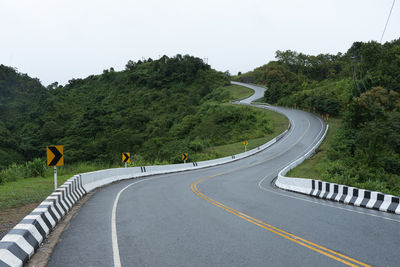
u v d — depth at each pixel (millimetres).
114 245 5570
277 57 164625
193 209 9289
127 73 164000
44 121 99625
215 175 24500
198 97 121812
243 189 15227
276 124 65938
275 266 4477
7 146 74625
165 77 146250
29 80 150250
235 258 4836
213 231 6578
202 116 79938
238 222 7480
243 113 73250
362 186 17641
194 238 6016
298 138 51250
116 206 9906
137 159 36625
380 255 4996
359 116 38938
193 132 69250
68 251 5234
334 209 9531
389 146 28312
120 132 80062
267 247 5422
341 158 28875
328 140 45344
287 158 37375
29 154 73500
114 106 119250
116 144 70625
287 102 90062
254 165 33406
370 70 73688
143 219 7840
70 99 132250
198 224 7262
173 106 109188
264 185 17969
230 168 31406
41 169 20422
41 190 13258
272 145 48625
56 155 11438
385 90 44312
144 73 154125
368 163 26031
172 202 10711
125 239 5973
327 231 6605
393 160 25625
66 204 9141
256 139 57375
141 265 4543
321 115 71062
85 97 143250
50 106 113438
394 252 5152
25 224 5551
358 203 10422
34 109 117250
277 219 7871
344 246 5488
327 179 20250
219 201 11008
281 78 129875
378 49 77625
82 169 24500
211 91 129750
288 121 67125
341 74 111250
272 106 86750
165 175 25312
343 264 4574
